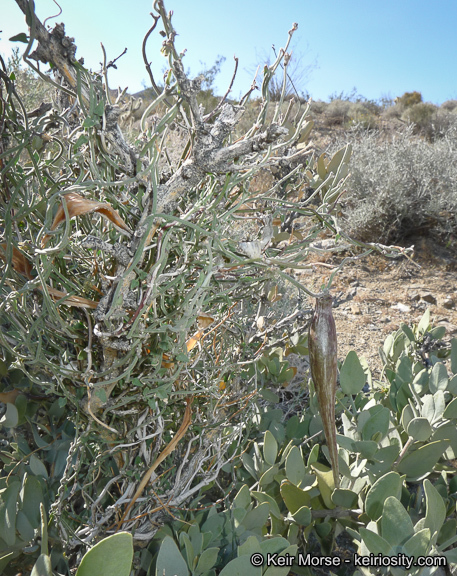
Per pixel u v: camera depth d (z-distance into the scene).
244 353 1.52
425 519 1.25
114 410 1.02
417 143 7.92
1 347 1.36
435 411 1.87
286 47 0.88
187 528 1.37
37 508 1.28
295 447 1.57
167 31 0.70
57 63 0.67
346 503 1.55
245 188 0.90
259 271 1.12
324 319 0.90
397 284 5.45
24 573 1.28
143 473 1.18
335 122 15.84
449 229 6.20
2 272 0.96
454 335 4.39
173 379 0.94
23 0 0.64
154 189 0.74
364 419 1.77
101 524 1.14
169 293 0.95
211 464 1.39
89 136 0.72
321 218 1.05
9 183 0.99
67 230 0.67
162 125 0.73
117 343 0.85
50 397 1.55
